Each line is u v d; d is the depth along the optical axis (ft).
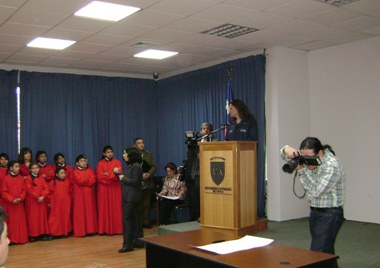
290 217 21.35
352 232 17.76
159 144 28.94
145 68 26.76
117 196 23.16
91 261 16.92
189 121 26.35
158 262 6.82
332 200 9.94
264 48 21.88
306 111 22.29
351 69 20.70
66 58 23.15
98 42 19.98
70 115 25.16
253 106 21.95
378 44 19.69
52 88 24.68
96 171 23.39
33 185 21.18
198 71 25.57
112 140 26.81
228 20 16.96
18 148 23.52
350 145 20.75
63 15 15.81
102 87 26.61
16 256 17.99
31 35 18.48
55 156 23.17
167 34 18.89
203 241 6.64
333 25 17.90
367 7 15.72
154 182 25.36
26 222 21.02
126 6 14.98
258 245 6.28
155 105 28.94
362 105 20.29
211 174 15.69
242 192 15.43
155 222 25.22
